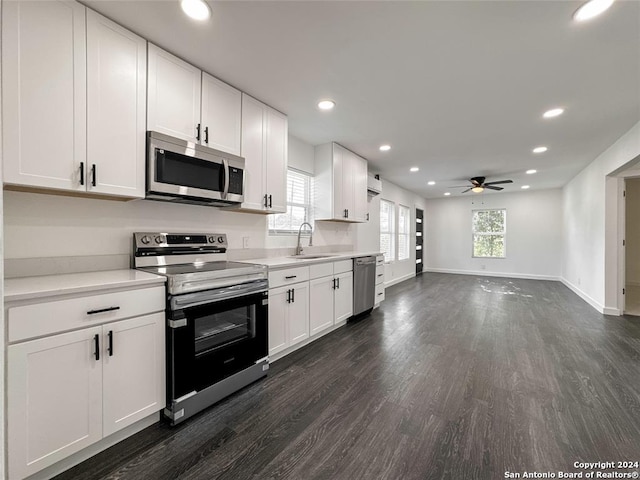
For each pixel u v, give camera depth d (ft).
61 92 5.14
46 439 4.38
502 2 5.19
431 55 6.74
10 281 5.05
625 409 6.43
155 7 5.40
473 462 4.97
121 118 5.90
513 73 7.42
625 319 13.20
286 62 7.06
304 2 5.23
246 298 7.22
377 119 10.30
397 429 5.80
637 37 6.02
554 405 6.59
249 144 8.59
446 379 7.77
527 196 25.58
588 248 16.60
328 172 12.80
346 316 12.07
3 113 4.56
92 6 5.41
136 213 7.11
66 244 6.05
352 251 16.29
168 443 5.34
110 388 5.03
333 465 4.91
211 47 6.53
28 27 4.78
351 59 6.93
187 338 5.96
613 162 12.81
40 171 4.93
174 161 6.64
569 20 5.59
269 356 8.39
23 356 4.16
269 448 5.27
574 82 7.80
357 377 7.88
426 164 16.48
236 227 9.57
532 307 15.38
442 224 29.43
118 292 5.11
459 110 9.52
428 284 22.44
